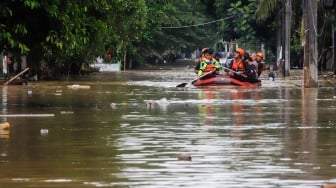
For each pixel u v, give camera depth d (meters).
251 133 19.39
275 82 53.03
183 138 18.36
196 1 93.88
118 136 18.78
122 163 14.64
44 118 23.61
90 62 76.69
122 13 53.91
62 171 13.77
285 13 67.50
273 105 29.38
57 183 12.67
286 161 14.79
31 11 25.83
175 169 13.95
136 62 119.75
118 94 37.34
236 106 28.80
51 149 16.50
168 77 68.38
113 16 32.16
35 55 29.59
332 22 65.00
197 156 15.48
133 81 57.00
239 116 24.33
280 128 20.61
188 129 20.31
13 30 25.88
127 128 20.61
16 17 25.91
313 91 40.38
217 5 89.94
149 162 14.74
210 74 46.56
